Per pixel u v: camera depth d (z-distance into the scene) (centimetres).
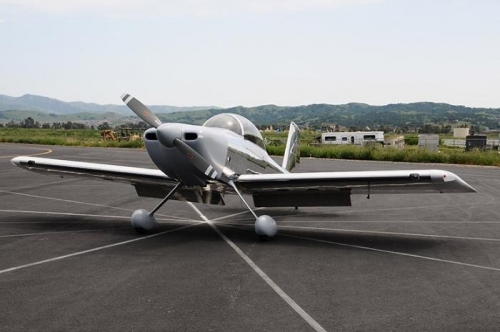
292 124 1211
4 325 397
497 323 411
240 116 888
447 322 412
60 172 933
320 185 755
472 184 1653
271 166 963
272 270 578
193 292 490
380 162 2805
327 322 410
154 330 390
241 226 883
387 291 498
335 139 6322
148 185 895
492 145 4438
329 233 818
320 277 549
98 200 1198
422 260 632
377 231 838
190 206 1130
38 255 639
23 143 4959
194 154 708
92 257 632
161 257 638
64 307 441
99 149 3838
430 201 1250
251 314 428
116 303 454
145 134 730
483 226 889
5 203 1123
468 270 584
